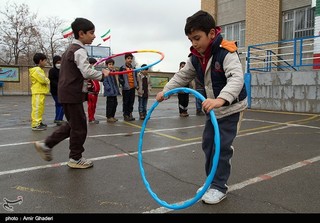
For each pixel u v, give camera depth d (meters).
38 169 4.28
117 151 5.30
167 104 17.06
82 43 4.25
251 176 3.93
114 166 4.41
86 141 6.12
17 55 37.34
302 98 10.77
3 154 5.09
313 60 12.16
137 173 4.09
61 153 5.12
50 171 4.19
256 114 10.35
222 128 3.11
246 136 6.53
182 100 10.28
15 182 3.76
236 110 3.07
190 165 4.44
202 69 3.13
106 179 3.86
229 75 2.84
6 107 14.49
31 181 3.80
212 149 3.19
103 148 5.52
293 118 9.26
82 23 4.15
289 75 11.10
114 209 3.01
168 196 3.31
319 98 10.32
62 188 3.56
